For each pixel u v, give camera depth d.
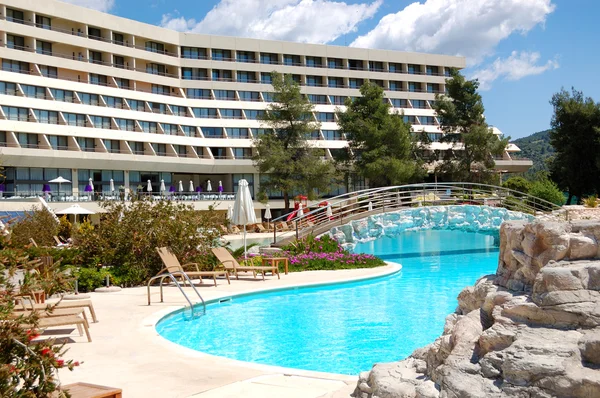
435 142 84.81
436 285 19.06
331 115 81.12
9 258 4.95
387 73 85.88
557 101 64.25
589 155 61.69
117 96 66.81
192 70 76.75
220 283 18.44
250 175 73.62
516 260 6.45
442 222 28.33
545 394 4.60
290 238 26.16
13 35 60.38
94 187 62.41
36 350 4.61
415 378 5.79
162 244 19.55
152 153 66.62
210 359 8.63
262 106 77.25
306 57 82.69
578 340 4.84
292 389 6.86
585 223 5.91
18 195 55.28
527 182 63.09
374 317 13.46
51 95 60.56
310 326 12.48
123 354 9.02
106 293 16.47
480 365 5.21
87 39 65.19
